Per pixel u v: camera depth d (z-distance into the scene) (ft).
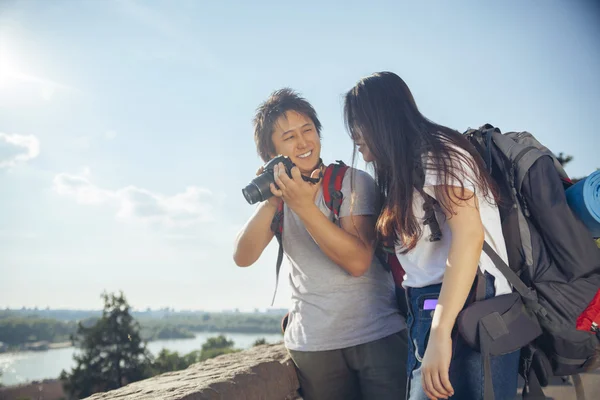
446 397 4.25
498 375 4.55
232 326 652.07
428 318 4.91
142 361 153.69
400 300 6.77
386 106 5.22
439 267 4.94
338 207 6.53
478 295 4.58
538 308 4.64
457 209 4.50
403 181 4.95
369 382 6.66
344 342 6.62
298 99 7.41
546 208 4.66
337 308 6.64
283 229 7.11
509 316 4.50
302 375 7.11
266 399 6.88
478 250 4.42
